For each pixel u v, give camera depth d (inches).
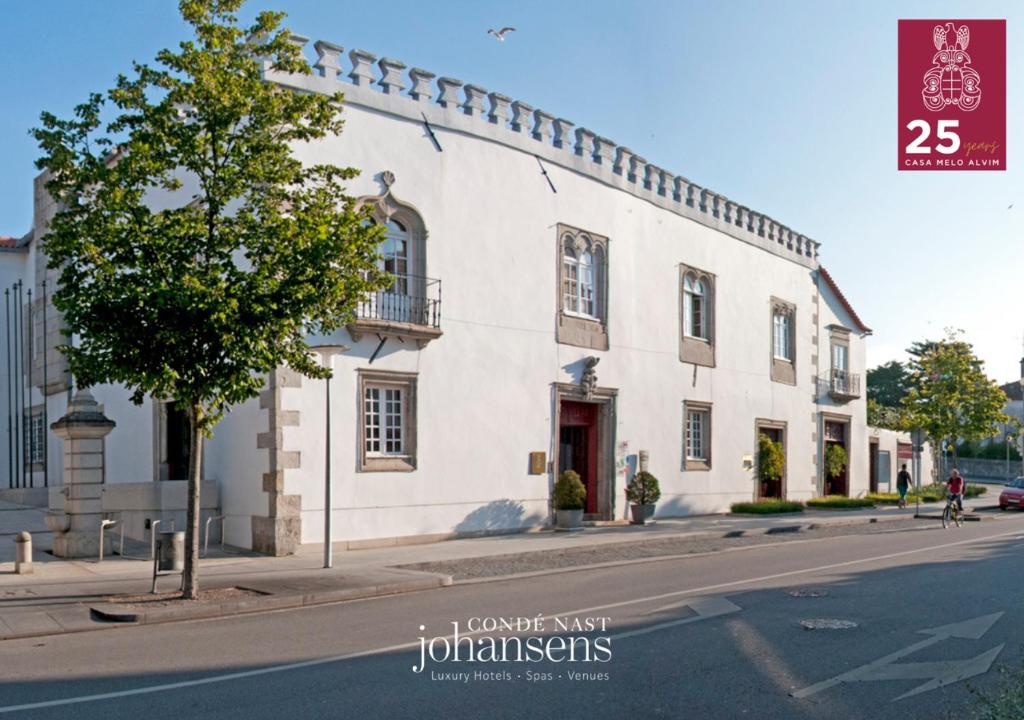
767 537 894.4
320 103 511.5
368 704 281.7
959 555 700.7
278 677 317.7
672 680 308.8
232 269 481.1
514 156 888.3
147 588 518.6
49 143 474.9
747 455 1224.2
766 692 294.2
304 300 477.4
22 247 1186.6
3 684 315.6
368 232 502.0
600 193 990.4
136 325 465.1
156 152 477.7
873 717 268.8
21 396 1176.8
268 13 506.3
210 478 741.9
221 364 478.0
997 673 319.0
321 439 709.9
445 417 801.6
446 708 277.3
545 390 904.9
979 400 1784.0
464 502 813.9
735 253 1226.6
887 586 520.4
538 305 902.4
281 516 679.7
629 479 1008.9
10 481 1134.4
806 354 1386.6
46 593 502.3
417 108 800.3
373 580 549.3
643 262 1051.3
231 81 480.4
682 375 1104.8
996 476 2684.5
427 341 783.1
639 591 510.0
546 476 899.4
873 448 1657.2
